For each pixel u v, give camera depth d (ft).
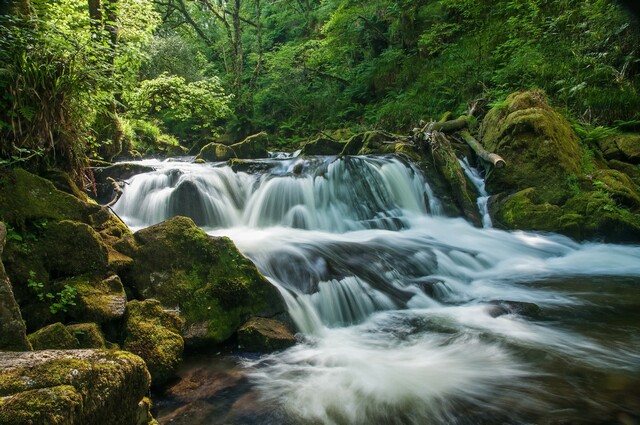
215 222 25.55
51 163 17.06
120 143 36.63
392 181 29.27
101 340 10.93
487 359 12.47
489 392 10.72
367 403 10.36
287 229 25.67
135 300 12.59
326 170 28.60
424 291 17.83
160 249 14.58
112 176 27.09
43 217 13.19
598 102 32.94
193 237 14.90
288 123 69.21
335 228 26.55
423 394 10.71
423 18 56.54
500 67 42.45
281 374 11.78
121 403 7.06
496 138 30.32
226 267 14.55
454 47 49.96
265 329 13.43
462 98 43.21
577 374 11.44
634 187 27.55
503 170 29.04
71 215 14.23
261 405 10.33
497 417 9.71
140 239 14.89
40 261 12.16
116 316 11.94
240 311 14.03
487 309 16.05
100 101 20.02
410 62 55.98
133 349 11.22
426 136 32.17
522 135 28.63
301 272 17.01
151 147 47.44
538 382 11.12
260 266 17.06
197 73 70.08
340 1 66.69
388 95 55.77
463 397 10.53
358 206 27.99
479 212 28.66
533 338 13.73
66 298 11.68
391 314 16.19
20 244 12.13
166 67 65.21
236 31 73.92
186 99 46.98
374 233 24.97
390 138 36.35
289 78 72.38
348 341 14.10
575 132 31.32
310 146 38.78
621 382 10.98
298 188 27.27
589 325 14.70
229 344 13.55
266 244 19.44
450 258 21.59
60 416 5.55
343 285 16.62
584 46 36.32
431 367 12.10
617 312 15.79
